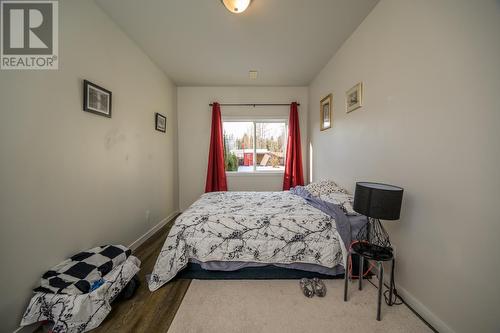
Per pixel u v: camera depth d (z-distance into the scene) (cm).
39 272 137
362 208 150
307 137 410
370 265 193
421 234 144
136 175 260
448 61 124
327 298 165
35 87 136
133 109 252
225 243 189
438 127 131
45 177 142
